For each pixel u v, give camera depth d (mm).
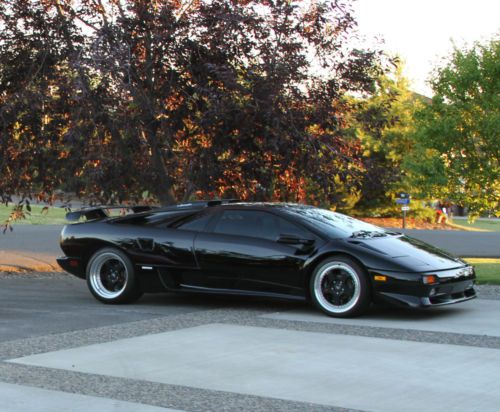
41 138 10969
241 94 10250
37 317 8016
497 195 17016
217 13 10445
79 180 10953
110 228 9125
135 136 10570
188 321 7699
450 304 7930
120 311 8461
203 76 10680
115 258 9047
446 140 16828
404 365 5586
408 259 7781
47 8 11117
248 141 10648
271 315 8070
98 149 10523
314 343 6438
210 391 4898
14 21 11109
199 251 8562
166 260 8727
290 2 10695
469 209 17719
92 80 10125
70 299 9492
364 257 7723
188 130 10961
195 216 8828
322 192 11172
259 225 8438
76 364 5691
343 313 7824
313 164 10523
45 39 10984
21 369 5527
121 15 10680
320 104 10672
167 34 10602
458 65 16500
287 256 8117
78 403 4598
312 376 5277
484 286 10469
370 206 42094
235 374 5352
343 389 4922
